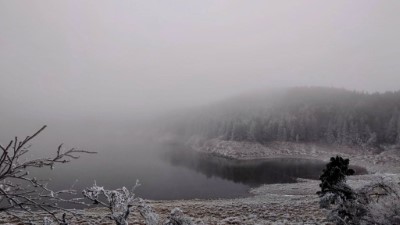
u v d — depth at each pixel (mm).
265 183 47812
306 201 26844
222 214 20688
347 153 88250
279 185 45875
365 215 8219
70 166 56500
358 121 98375
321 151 91125
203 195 38781
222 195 38969
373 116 101250
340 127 98250
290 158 84250
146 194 38719
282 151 91312
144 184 44438
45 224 5066
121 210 6375
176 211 7371
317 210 20766
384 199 7746
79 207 27453
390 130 92000
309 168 65375
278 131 99188
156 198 36812
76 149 3371
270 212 20969
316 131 101000
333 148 94000
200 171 58531
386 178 8070
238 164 70750
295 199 31828
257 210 22094
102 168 56406
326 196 9336
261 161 77438
